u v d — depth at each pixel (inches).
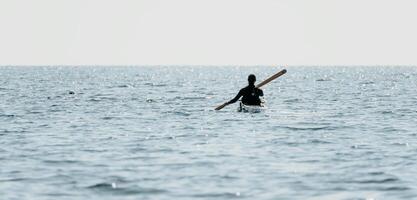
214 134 1652.3
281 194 940.6
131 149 1389.0
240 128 1790.1
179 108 2588.6
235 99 2276.1
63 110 2506.2
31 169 1145.4
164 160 1238.9
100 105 2805.1
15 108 2608.3
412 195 933.8
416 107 2706.7
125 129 1787.6
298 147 1414.9
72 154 1318.9
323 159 1247.5
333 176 1074.7
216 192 954.1
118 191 965.8
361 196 928.3
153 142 1503.4
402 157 1275.8
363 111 2459.4
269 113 2288.4
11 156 1293.1
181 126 1852.9
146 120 2054.6
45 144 1472.7
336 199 909.8
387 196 928.9
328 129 1777.8
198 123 1934.1
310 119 2073.1
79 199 914.7
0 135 1649.9
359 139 1560.0
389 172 1110.4
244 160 1235.2
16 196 931.3
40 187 992.2
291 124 1904.5
